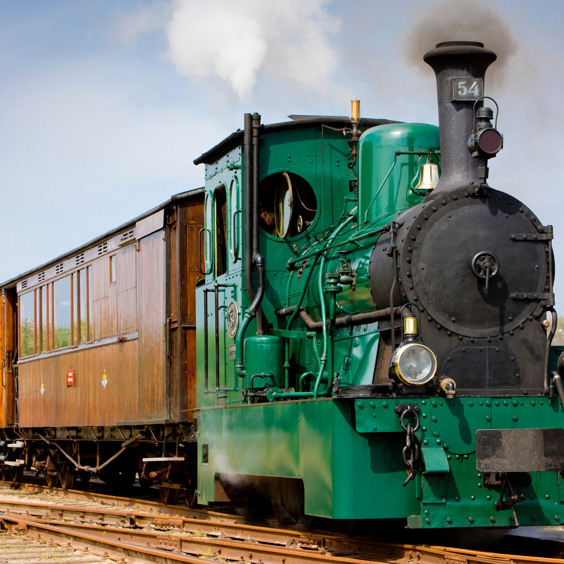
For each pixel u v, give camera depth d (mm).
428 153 8797
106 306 15398
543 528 10062
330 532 8648
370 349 8188
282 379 9312
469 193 7777
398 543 7820
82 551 8961
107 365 15148
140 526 10930
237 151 9961
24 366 20047
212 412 10148
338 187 10078
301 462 7867
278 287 9828
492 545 8484
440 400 7387
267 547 8102
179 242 12516
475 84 7984
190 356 12414
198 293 11367
